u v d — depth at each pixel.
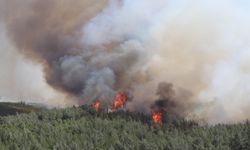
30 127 102.38
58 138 87.56
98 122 109.69
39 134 93.38
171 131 106.38
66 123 107.69
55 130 97.19
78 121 111.19
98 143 84.38
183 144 85.56
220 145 83.50
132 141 87.38
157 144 86.69
